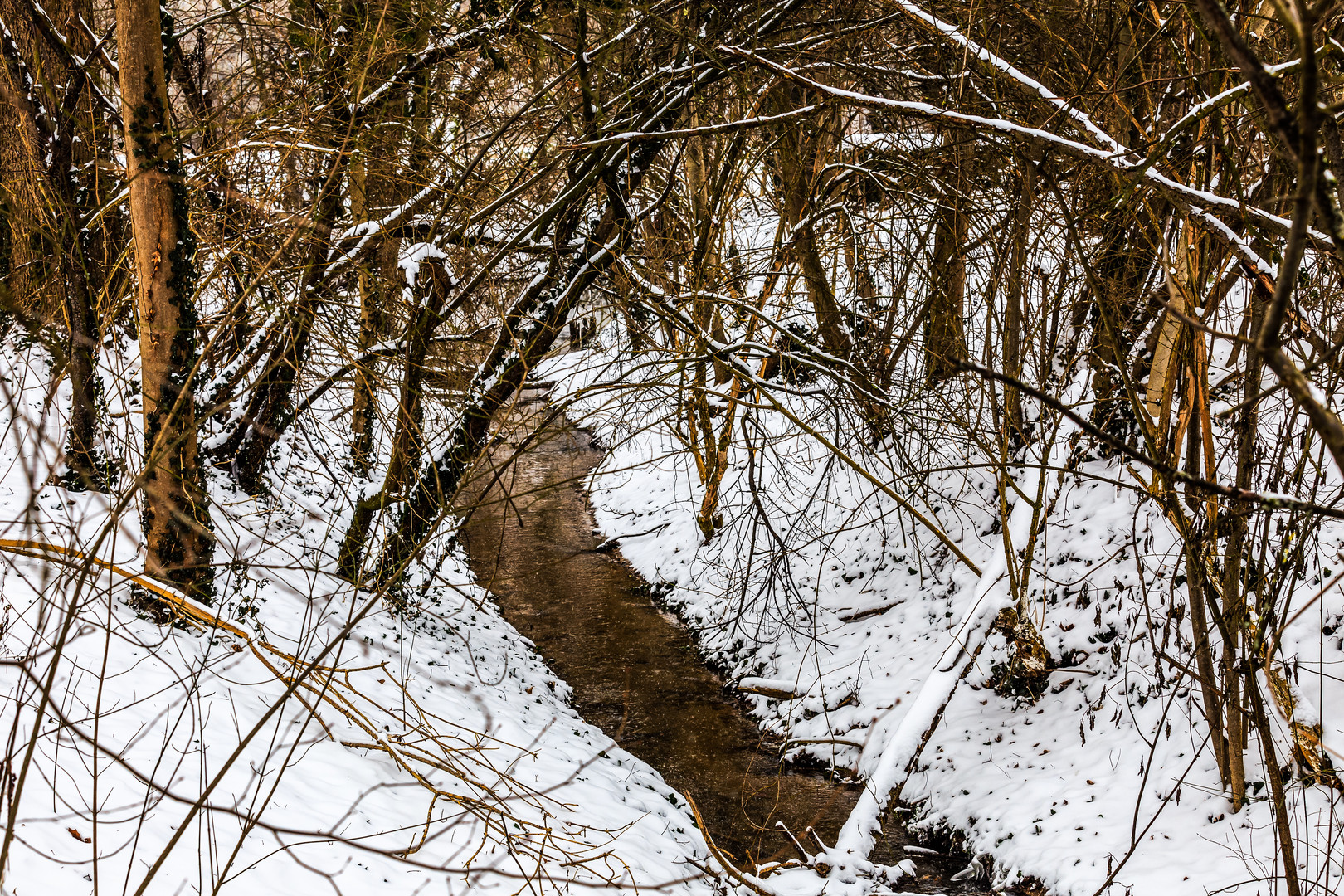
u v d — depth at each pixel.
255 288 7.98
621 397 10.60
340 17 9.30
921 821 9.02
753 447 11.48
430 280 9.80
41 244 6.31
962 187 9.77
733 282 12.04
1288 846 4.75
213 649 7.64
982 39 8.35
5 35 7.72
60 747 5.49
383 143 8.80
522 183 9.80
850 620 12.35
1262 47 5.71
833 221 13.49
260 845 5.50
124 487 8.12
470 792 7.24
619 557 16.05
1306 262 5.95
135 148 6.96
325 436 14.77
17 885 4.39
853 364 9.93
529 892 6.15
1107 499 10.91
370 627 9.73
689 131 7.73
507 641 12.08
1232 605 6.19
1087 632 9.89
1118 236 8.98
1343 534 8.63
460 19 9.50
